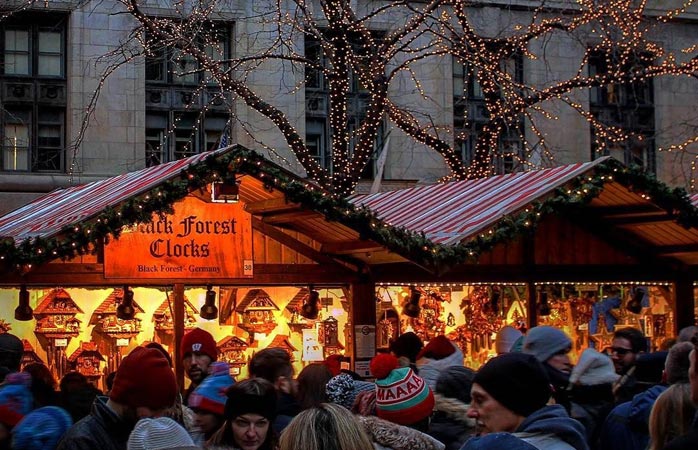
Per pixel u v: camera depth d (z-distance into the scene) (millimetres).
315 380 8812
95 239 12336
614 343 9508
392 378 7355
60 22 28875
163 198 12625
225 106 30172
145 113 29922
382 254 14758
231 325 14961
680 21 33500
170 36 21328
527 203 13742
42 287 13914
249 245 14609
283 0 29375
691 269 16875
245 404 6762
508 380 5488
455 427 7762
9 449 6598
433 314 15977
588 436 8273
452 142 31688
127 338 14414
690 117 34156
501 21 31656
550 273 16109
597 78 23516
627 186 14195
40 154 29578
